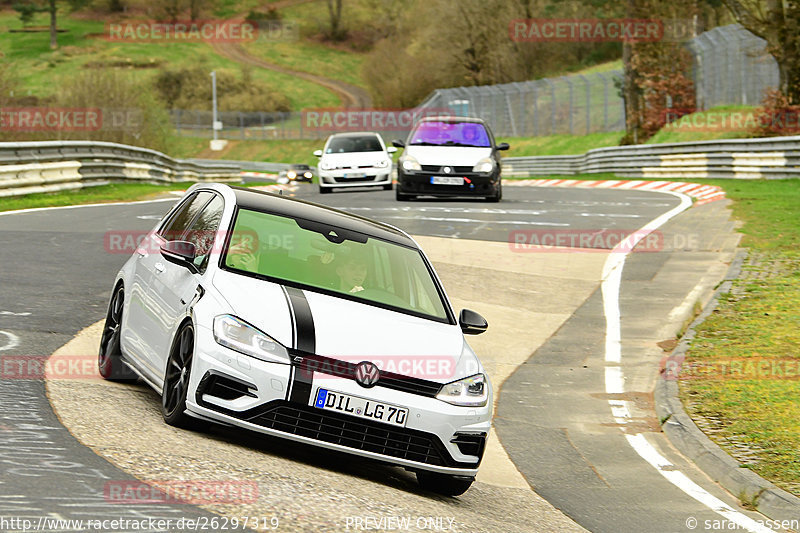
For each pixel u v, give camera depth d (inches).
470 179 2883.9
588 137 7224.4
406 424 772.0
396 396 771.4
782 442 1031.6
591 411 1233.4
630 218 2655.0
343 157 3577.8
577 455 1062.4
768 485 916.0
